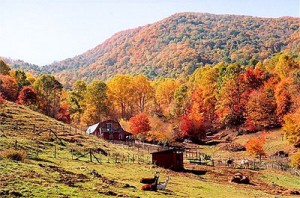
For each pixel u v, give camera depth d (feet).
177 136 401.90
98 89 449.89
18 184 88.58
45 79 429.79
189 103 470.80
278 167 258.37
